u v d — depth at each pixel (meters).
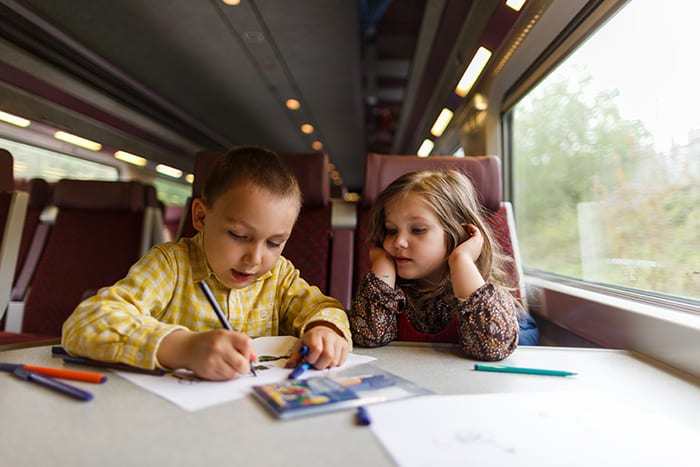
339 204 2.02
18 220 1.58
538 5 1.90
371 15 4.41
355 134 7.32
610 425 0.57
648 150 1.42
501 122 2.86
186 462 0.45
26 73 3.06
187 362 0.72
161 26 3.58
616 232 1.61
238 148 0.98
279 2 3.32
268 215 0.87
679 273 1.26
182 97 5.18
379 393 0.66
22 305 2.79
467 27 2.82
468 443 0.50
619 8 1.59
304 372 0.77
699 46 1.20
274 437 0.51
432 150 5.27
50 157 3.77
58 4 2.99
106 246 2.79
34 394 0.65
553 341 1.67
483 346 0.91
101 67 3.90
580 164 1.89
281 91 5.23
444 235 1.16
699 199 1.18
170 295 1.02
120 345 0.75
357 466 0.45
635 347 1.05
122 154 4.49
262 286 1.14
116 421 0.56
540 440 0.52
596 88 1.77
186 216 1.84
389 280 1.15
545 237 2.28
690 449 0.51
